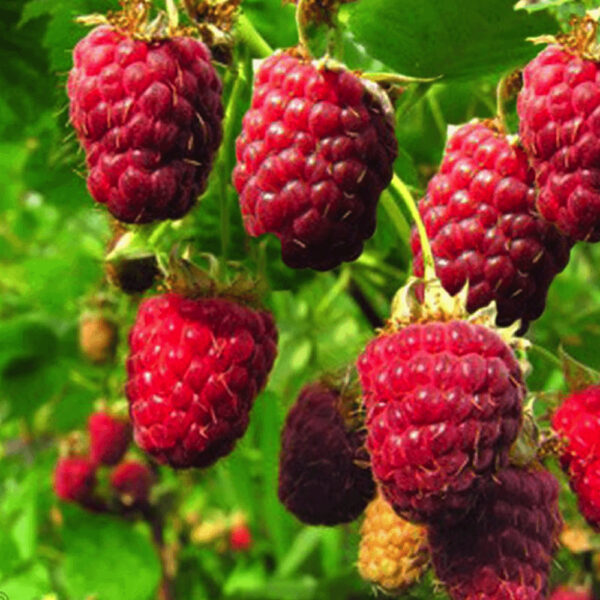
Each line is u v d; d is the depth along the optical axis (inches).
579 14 12.0
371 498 11.6
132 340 11.2
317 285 17.4
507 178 10.6
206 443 11.0
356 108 9.9
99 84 10.1
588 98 9.9
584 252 22.0
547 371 15.5
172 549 23.5
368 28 12.3
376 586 11.4
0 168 23.2
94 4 12.6
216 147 10.4
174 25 10.4
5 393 20.7
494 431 10.1
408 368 10.1
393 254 15.4
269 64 10.1
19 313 21.3
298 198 9.9
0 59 14.7
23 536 21.8
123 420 20.2
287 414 12.0
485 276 10.6
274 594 21.7
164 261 12.4
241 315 11.2
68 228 23.2
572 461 11.1
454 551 10.5
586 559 15.2
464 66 12.5
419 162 15.4
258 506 21.6
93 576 21.2
